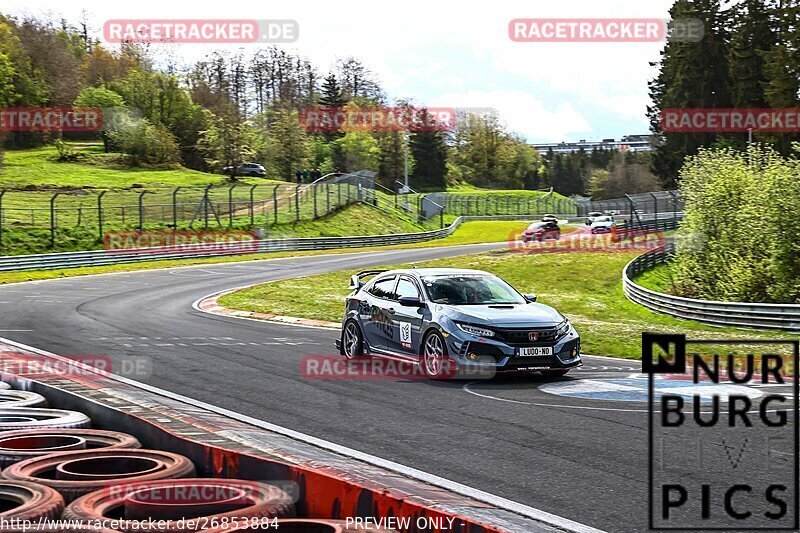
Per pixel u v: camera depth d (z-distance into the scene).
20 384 13.92
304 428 12.46
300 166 153.25
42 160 134.00
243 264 66.69
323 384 16.50
